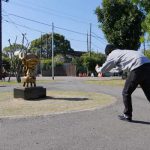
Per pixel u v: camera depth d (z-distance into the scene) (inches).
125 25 1232.8
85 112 407.8
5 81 1258.6
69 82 1175.6
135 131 302.8
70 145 258.1
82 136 285.1
